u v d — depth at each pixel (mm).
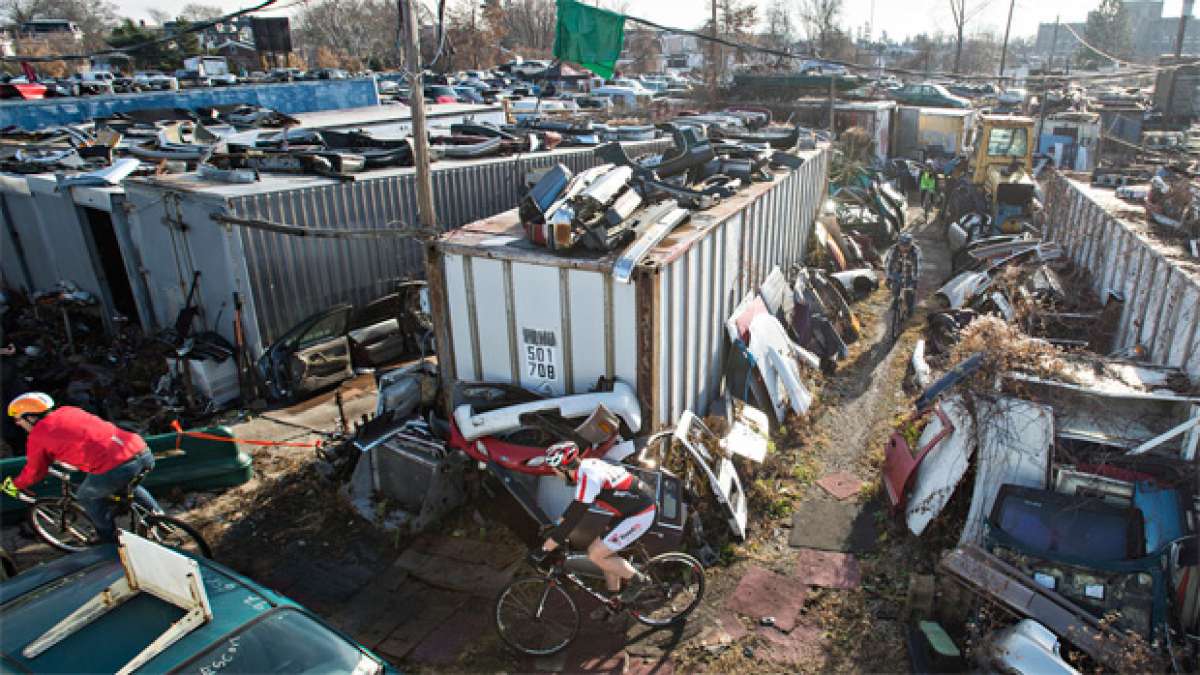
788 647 5148
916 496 6203
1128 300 8367
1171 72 26938
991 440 5793
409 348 10500
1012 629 4660
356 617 5520
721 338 8234
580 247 6426
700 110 26938
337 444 7445
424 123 6793
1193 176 9984
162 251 9586
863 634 5215
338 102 23906
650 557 5527
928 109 27719
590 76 39781
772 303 9727
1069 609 4809
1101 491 5414
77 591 4078
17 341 10383
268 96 22203
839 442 8070
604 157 10078
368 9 52469
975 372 6547
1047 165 22609
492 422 6305
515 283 6625
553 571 5098
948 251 16422
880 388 9398
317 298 9711
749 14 41250
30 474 5438
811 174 13445
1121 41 73875
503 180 11867
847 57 59688
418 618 5508
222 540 6441
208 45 42844
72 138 14867
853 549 6172
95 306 10898
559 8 7957
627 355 6387
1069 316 9109
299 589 5824
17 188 11164
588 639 5285
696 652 5133
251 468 7410
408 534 6402
